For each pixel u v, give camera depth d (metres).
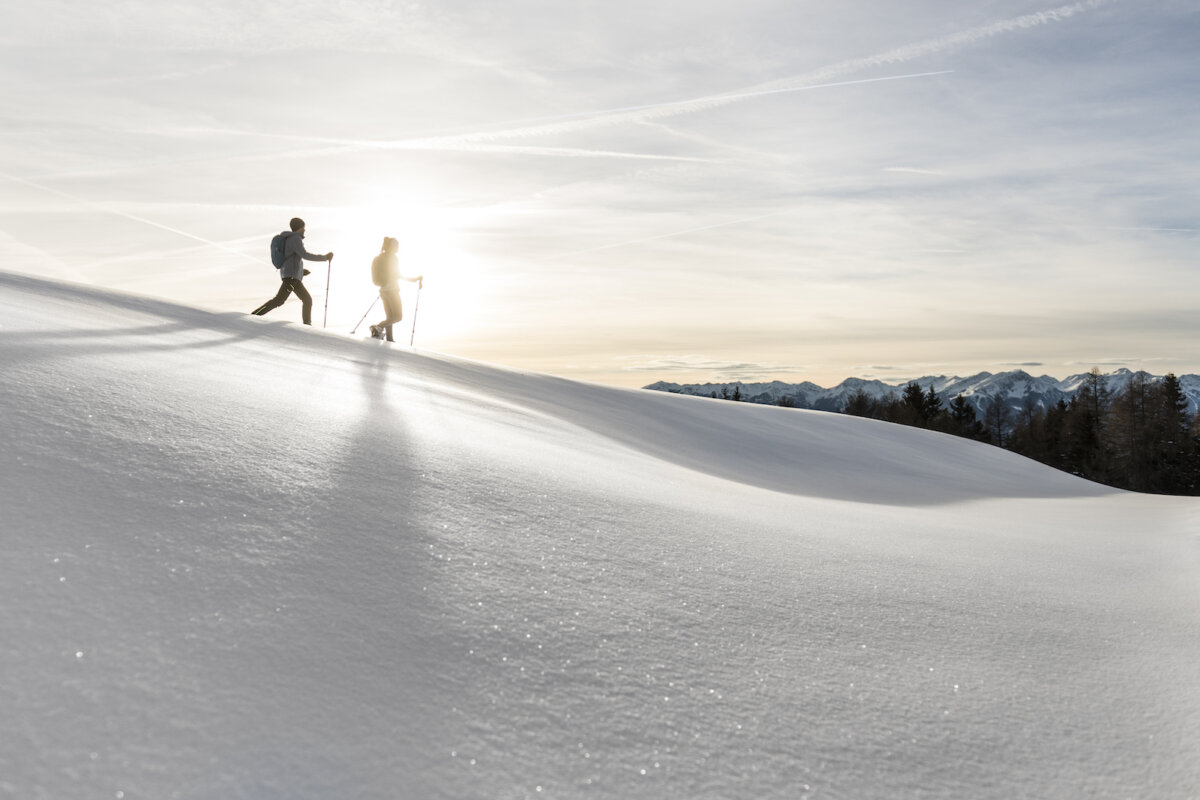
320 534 2.25
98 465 2.31
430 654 1.77
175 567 1.84
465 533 2.62
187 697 1.40
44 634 1.47
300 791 1.25
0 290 6.30
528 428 6.55
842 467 11.53
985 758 1.84
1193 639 2.98
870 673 2.23
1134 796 1.74
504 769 1.44
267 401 3.92
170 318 7.29
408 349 10.47
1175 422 59.09
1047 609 3.18
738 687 1.99
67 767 1.18
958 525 5.99
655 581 2.62
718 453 10.07
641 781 1.50
